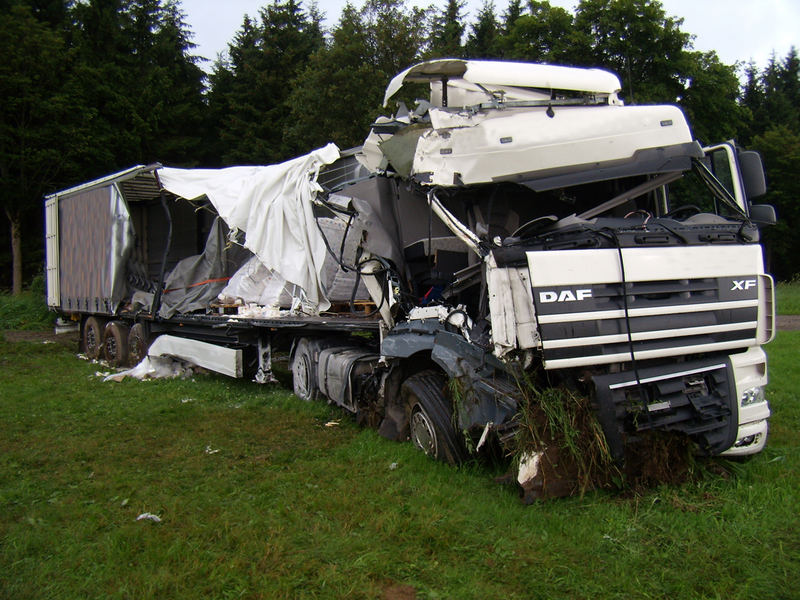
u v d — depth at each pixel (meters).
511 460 4.90
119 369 10.99
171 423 7.10
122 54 32.06
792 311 19.42
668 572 3.58
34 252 29.02
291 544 3.99
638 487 4.56
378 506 4.55
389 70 23.89
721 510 4.34
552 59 21.83
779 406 7.33
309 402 7.81
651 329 4.43
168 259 12.08
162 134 31.28
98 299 11.80
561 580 3.53
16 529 4.30
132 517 4.50
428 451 5.47
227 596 3.43
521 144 5.25
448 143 5.29
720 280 4.70
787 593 3.38
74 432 6.75
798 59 52.78
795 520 4.20
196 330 9.97
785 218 35.00
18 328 18.58
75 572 3.73
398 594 3.46
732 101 23.97
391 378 6.05
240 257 10.07
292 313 8.26
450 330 5.16
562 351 4.20
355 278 7.61
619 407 4.41
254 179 8.60
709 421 4.66
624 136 5.38
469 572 3.64
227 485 5.07
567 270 4.22
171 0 35.88
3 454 6.00
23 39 25.47
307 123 24.31
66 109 25.47
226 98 34.12
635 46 21.39
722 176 5.45
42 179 25.92
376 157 6.48
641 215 5.84
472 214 5.50
